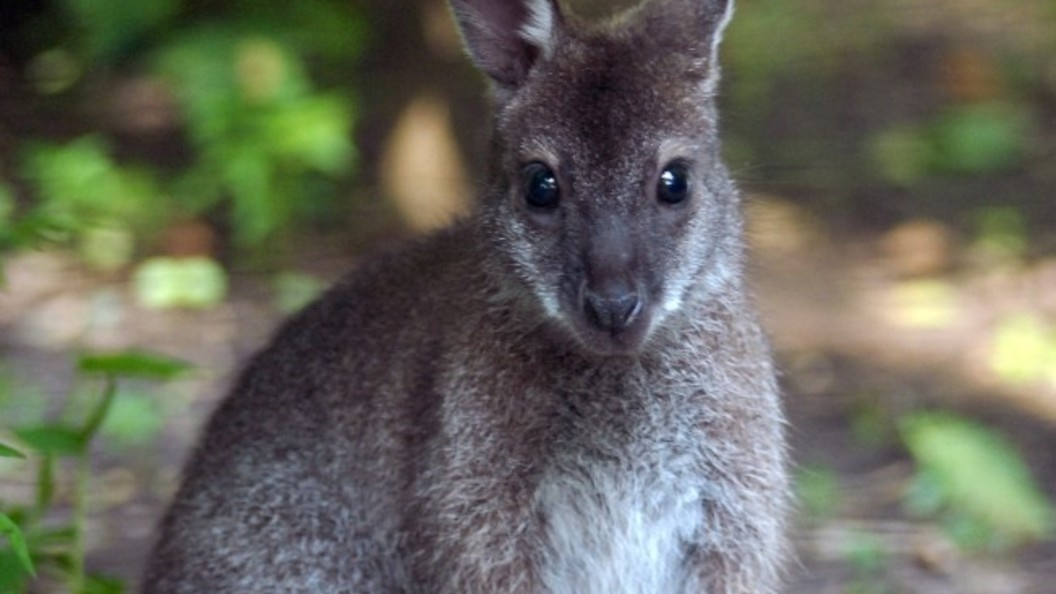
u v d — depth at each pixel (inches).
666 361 309.9
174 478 453.4
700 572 318.3
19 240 357.1
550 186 301.6
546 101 302.5
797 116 645.3
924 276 567.8
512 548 310.7
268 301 555.5
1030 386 506.6
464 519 310.3
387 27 594.2
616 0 542.0
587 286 295.7
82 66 661.9
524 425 309.3
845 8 700.7
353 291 339.9
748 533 317.7
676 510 315.6
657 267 299.7
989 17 704.4
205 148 594.6
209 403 495.8
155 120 646.5
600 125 298.2
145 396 496.1
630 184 298.5
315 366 333.4
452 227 339.9
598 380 308.7
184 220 590.2
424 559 316.8
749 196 387.9
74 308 549.3
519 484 310.2
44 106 653.3
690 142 302.7
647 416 310.8
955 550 425.1
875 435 477.7
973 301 552.7
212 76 577.9
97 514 434.9
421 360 320.8
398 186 592.4
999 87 661.9
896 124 642.8
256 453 333.7
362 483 325.7
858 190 611.5
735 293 315.3
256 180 573.6
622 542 314.8
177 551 339.0
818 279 564.1
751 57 671.8
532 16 307.4
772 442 321.4
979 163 626.2
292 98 580.4
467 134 587.8
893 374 511.5
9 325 537.6
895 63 673.6
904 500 445.4
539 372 308.3
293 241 585.6
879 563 417.7
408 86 590.2
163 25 605.3
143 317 546.0
